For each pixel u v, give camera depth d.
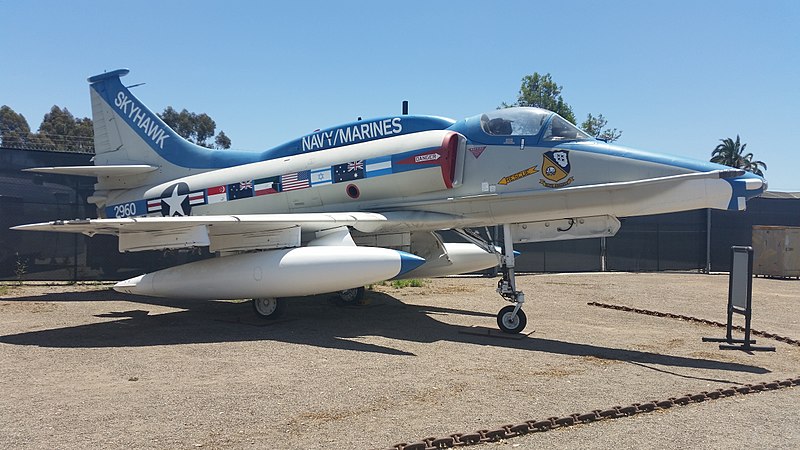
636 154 7.78
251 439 3.87
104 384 5.21
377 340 7.45
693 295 13.80
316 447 3.73
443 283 15.89
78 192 15.20
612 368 6.09
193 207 11.13
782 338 7.87
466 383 5.37
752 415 4.54
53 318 9.08
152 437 3.88
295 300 11.54
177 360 6.20
